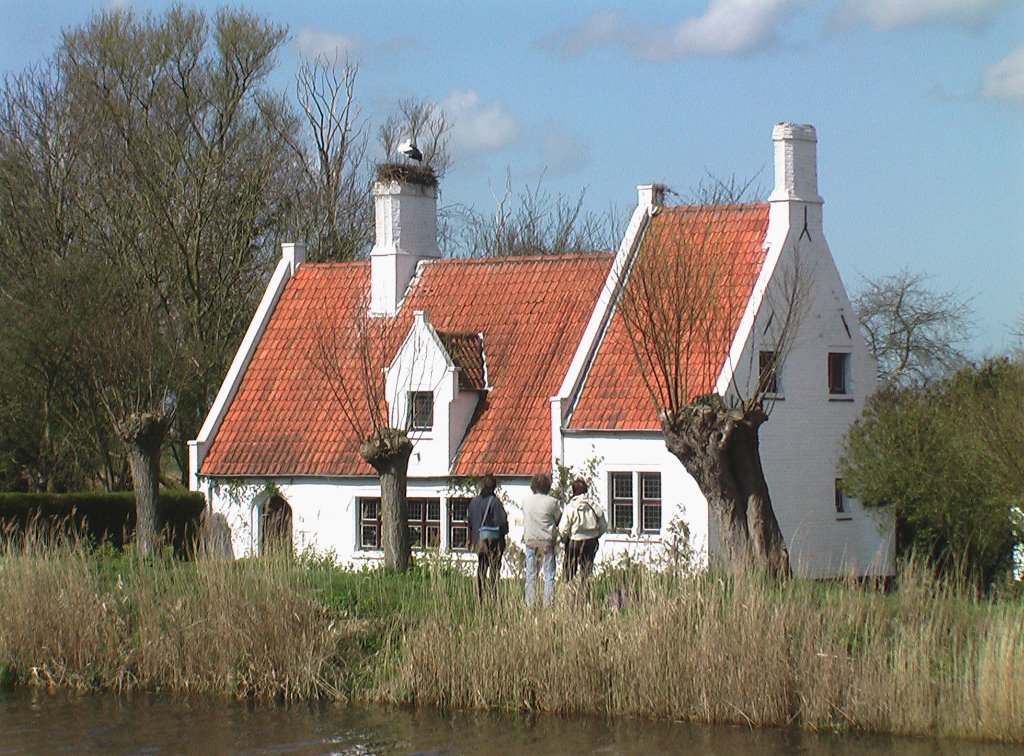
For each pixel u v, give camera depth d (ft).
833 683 224.33
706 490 292.40
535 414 384.27
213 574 263.49
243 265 538.88
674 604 237.25
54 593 266.57
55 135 515.09
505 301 411.34
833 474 382.01
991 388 342.23
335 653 254.47
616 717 233.14
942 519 338.54
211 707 246.88
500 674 240.73
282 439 414.41
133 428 387.14
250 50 532.32
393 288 425.28
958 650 228.22
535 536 258.16
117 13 526.16
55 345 446.60
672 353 322.75
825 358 383.04
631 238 390.01
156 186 516.32
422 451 390.42
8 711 245.86
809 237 379.96
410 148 430.20
